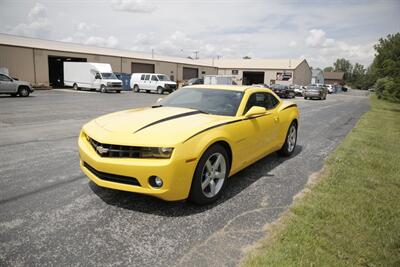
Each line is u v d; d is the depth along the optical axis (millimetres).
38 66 29969
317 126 10836
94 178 3486
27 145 6410
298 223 3088
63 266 2424
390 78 24359
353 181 4434
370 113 16703
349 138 8062
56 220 3146
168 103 4801
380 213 3373
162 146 3133
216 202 3723
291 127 6023
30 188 3971
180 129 3414
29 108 13719
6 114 11477
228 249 2691
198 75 51719
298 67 58031
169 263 2496
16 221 3100
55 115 11570
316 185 4238
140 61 40250
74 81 30312
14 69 28188
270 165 5387
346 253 2592
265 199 3838
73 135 7676
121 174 3221
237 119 4109
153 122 3633
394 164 5445
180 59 55688
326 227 3021
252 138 4402
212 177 3674
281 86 33625
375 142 7559
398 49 21719
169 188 3162
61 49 33000
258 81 59406
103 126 3674
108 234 2912
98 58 35531
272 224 3156
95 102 18000
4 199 3613
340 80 112625
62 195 3770
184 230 3023
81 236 2859
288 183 4449
